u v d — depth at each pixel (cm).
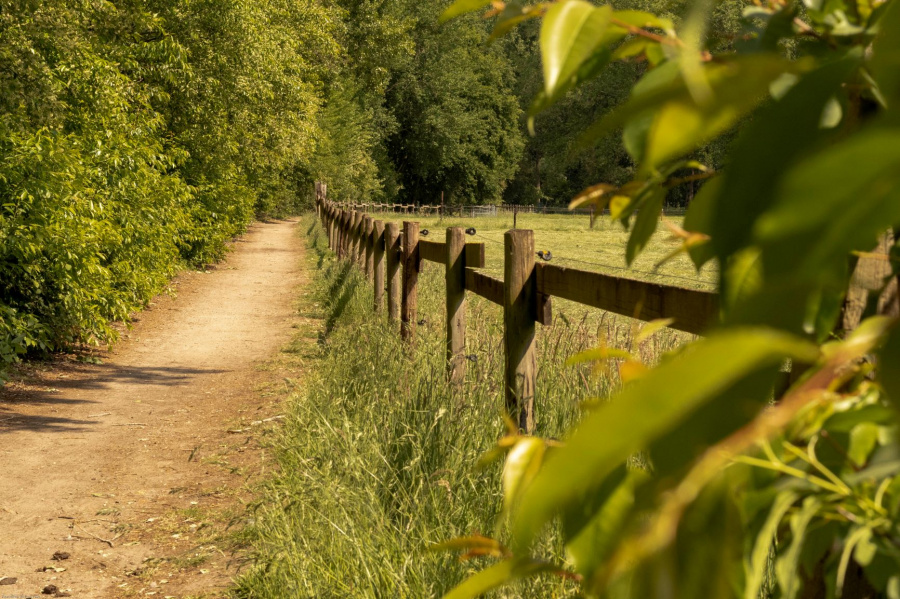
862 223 21
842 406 43
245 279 1573
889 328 28
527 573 48
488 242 2364
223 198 1747
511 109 6034
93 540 388
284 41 1950
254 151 1869
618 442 23
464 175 5931
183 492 449
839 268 24
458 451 345
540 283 354
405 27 4044
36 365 754
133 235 942
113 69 963
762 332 23
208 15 1500
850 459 43
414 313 663
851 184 21
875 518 41
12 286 746
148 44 1288
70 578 350
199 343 927
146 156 1016
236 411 624
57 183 736
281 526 348
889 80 28
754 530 45
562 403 372
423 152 5509
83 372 752
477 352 469
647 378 23
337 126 4334
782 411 27
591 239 2894
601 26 38
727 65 30
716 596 28
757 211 30
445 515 301
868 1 44
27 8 882
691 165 51
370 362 555
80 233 750
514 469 52
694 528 29
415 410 403
